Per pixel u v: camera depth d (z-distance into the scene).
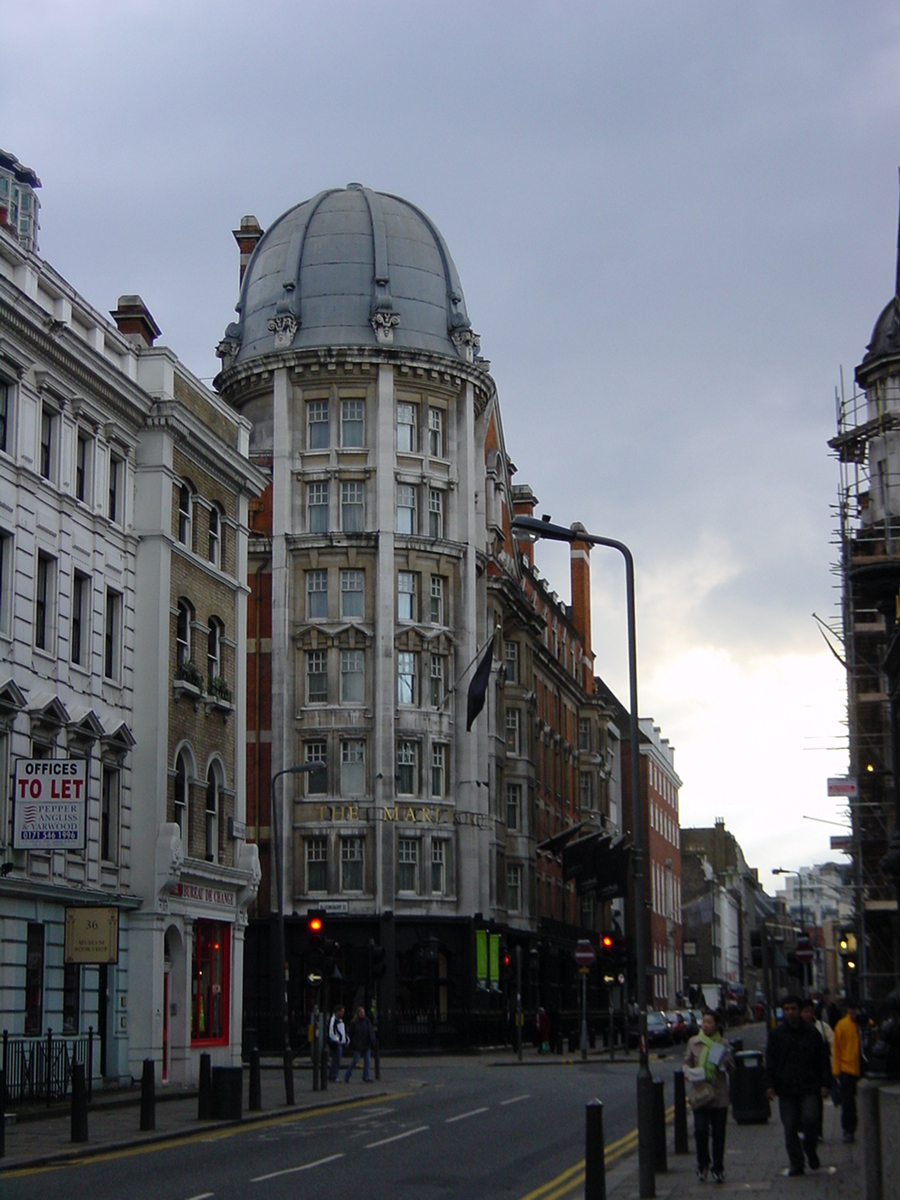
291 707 64.75
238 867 46.28
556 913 84.75
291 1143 25.25
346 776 64.44
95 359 37.56
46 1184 19.55
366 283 68.56
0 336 33.59
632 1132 27.14
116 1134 25.86
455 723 66.62
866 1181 14.05
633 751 21.69
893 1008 15.12
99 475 38.78
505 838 73.88
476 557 69.00
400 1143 25.14
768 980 34.44
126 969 38.84
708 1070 19.55
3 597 33.81
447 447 68.19
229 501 47.00
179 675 42.12
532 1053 65.94
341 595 65.38
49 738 35.09
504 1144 25.02
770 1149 23.56
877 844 60.41
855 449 60.34
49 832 32.22
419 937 64.06
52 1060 32.16
